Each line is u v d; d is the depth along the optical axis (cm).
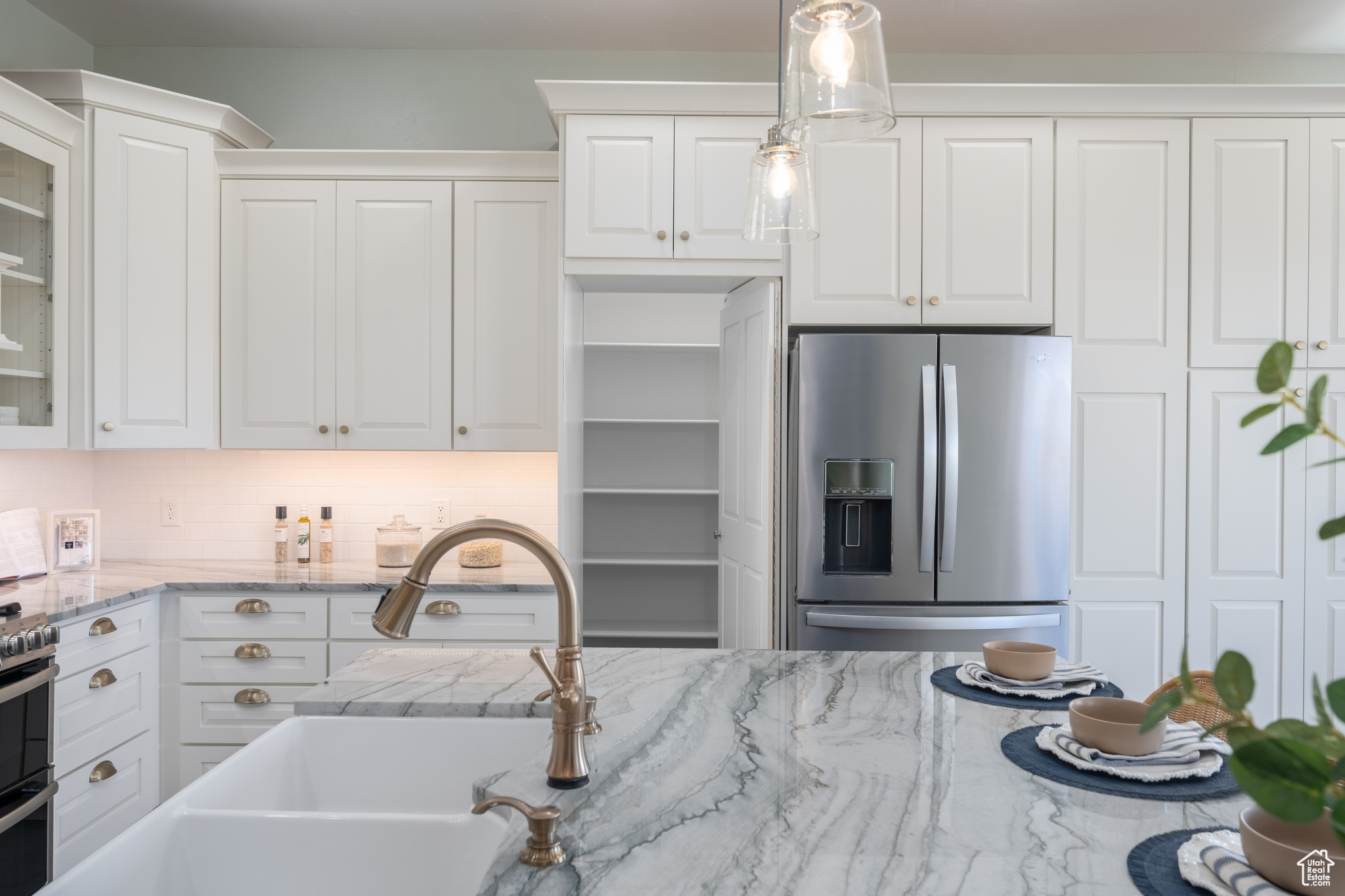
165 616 279
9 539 280
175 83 333
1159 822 96
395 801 143
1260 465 281
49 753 218
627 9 301
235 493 335
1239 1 288
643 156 283
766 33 317
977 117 283
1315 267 281
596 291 320
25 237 253
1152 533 281
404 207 308
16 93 243
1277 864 74
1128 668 281
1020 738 124
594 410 390
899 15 298
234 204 304
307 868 107
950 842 92
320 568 312
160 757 278
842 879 84
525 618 286
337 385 308
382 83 335
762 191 155
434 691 153
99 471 333
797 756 118
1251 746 41
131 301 279
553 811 89
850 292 284
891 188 284
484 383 309
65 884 92
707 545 390
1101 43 320
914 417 269
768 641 281
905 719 135
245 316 305
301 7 301
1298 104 279
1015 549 270
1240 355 282
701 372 392
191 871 107
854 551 278
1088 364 282
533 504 337
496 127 336
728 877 84
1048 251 282
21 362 252
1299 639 280
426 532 336
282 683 281
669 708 141
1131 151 282
